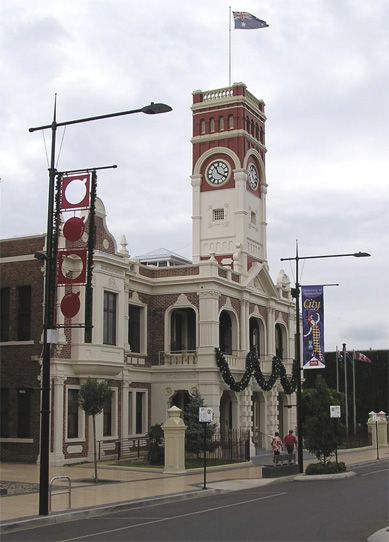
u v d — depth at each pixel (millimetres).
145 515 20547
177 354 47906
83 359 38688
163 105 19734
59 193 22062
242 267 53438
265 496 24906
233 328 50781
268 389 52500
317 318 36031
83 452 38812
